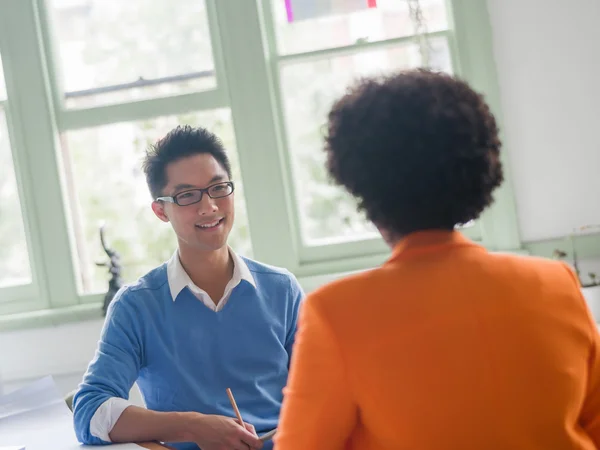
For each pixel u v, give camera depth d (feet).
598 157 9.71
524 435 2.71
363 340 2.81
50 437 6.01
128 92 10.71
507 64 9.84
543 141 9.81
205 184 5.95
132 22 10.70
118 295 6.05
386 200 3.00
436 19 10.25
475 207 3.02
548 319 2.85
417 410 2.74
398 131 2.91
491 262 2.95
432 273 2.89
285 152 10.40
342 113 3.06
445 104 2.94
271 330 6.09
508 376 2.74
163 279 6.09
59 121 10.68
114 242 10.78
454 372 2.74
